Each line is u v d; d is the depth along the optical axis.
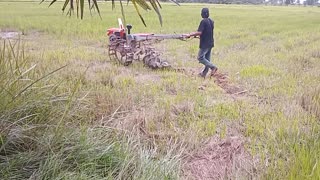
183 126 5.00
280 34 19.20
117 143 3.88
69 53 10.44
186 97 6.32
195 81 7.68
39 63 7.36
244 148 4.43
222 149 4.45
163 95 6.48
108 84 6.93
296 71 8.98
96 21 22.59
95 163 3.44
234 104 6.06
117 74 8.02
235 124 5.19
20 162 3.23
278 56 11.41
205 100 6.20
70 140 3.58
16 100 3.34
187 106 5.74
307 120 5.32
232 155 4.30
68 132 3.64
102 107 5.19
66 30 17.42
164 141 4.43
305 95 6.45
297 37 17.45
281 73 8.77
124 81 7.21
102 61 9.57
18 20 21.98
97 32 16.92
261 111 5.73
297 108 5.88
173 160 3.91
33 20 22.48
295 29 22.25
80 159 3.47
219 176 3.85
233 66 9.57
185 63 9.95
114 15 28.95
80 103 4.62
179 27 20.55
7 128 3.20
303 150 3.95
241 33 18.94
